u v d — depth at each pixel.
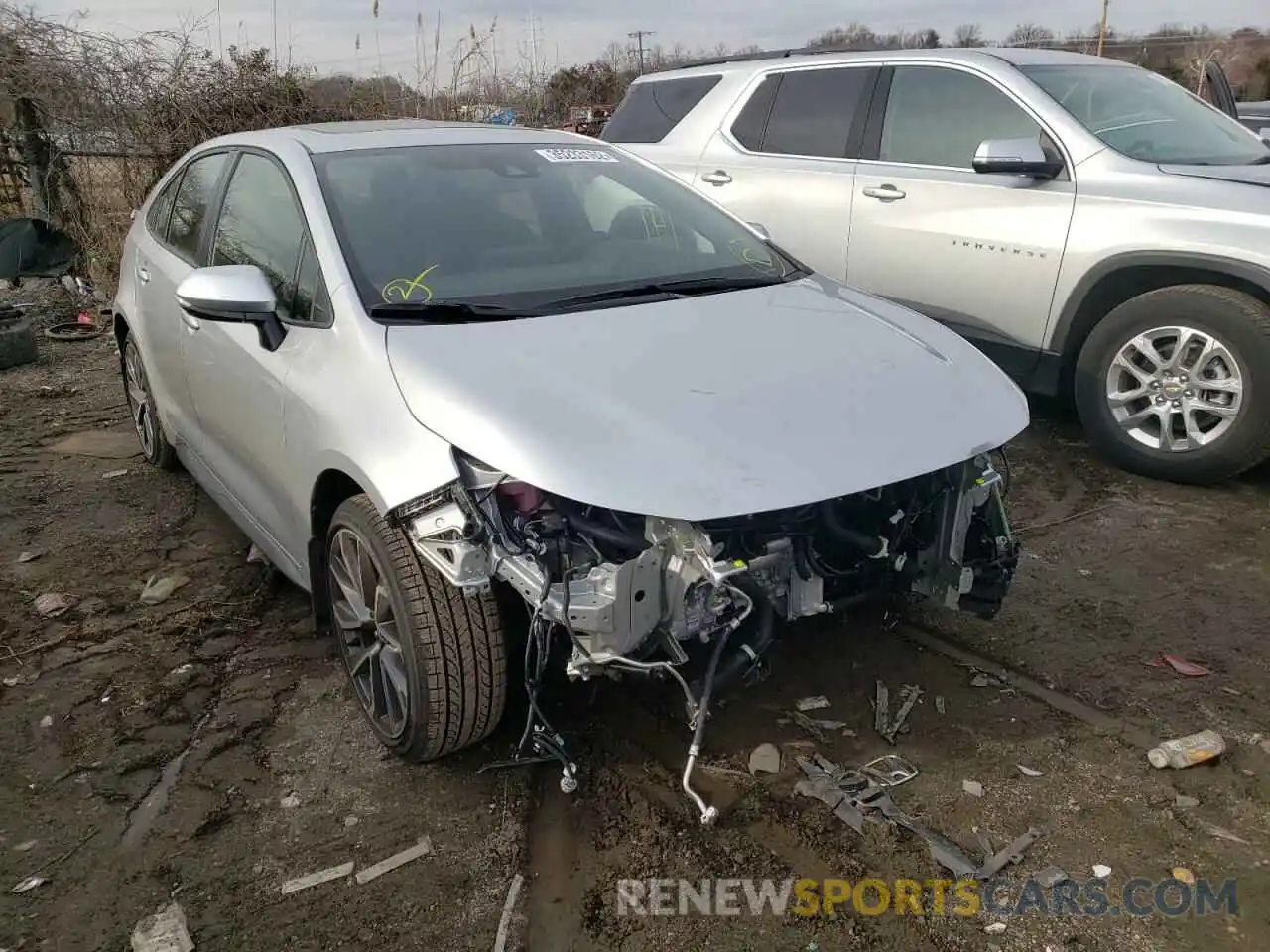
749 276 3.47
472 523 2.35
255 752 2.94
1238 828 2.56
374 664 2.86
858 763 2.82
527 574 2.33
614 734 2.95
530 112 12.83
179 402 4.25
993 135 5.25
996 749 2.88
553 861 2.50
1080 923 2.29
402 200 3.30
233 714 3.11
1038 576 3.88
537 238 3.34
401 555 2.56
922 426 2.58
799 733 2.96
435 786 2.78
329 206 3.18
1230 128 5.51
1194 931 2.26
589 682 3.11
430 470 2.41
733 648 2.57
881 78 5.80
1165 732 2.95
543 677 2.77
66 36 9.44
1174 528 4.26
